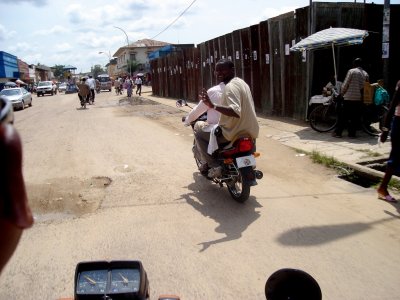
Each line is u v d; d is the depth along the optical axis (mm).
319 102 9508
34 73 69625
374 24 10812
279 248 3918
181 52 23281
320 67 10555
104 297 1602
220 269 3559
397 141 4867
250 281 3352
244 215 4781
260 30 12797
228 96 4707
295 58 11148
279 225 4461
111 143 9648
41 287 3367
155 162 7500
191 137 10117
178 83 24641
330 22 10352
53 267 3691
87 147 9234
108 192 5801
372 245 3938
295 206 5031
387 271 3457
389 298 3078
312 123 9547
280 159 7320
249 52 13773
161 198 5465
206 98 4574
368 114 8734
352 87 8422
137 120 14188
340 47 10461
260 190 5695
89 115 16922
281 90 12109
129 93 28859
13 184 870
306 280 1800
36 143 10125
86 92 20578
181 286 3301
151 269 3590
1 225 861
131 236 4297
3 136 858
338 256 3732
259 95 13406
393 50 11172
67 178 6598
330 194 5457
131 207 5164
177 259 3764
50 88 44188
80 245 4121
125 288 1634
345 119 8695
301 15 10633
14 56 51031
